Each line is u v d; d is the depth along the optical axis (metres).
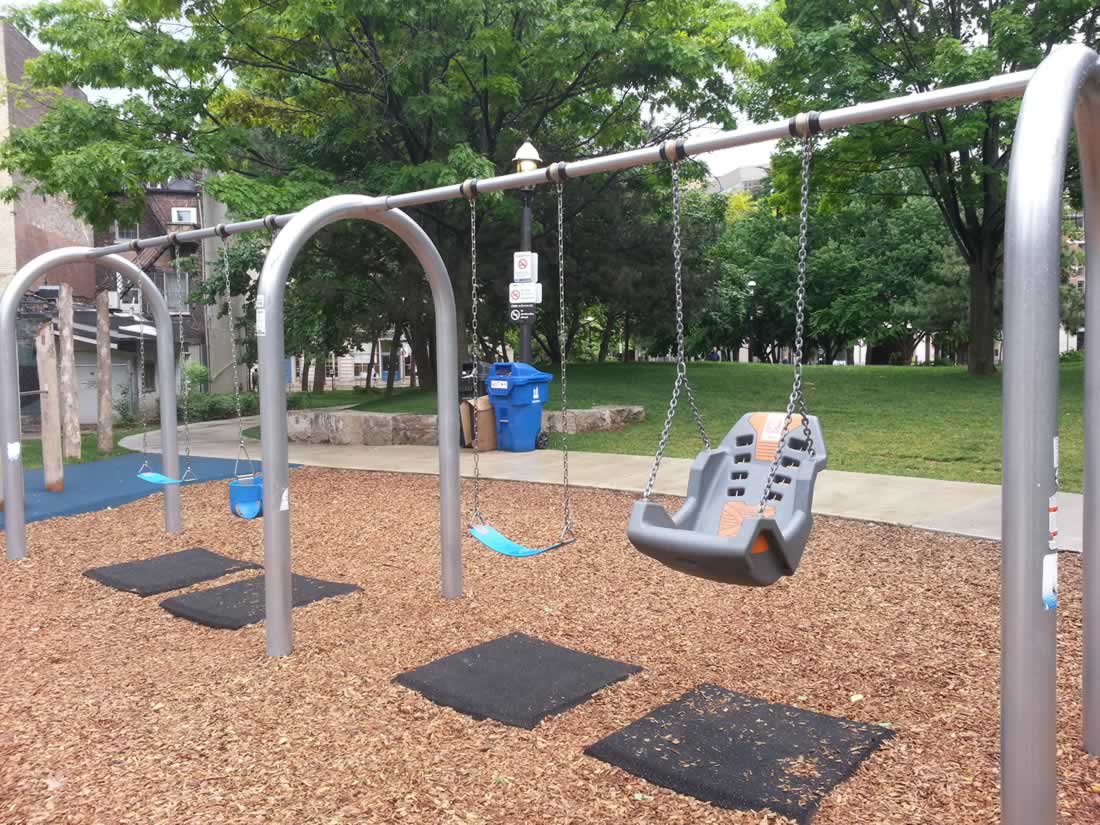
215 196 10.45
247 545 6.74
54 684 3.89
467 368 13.30
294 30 11.02
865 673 3.78
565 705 3.49
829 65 14.72
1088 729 2.98
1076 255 29.33
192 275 25.64
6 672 4.07
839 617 4.55
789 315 37.38
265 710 3.54
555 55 12.16
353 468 10.58
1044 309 2.13
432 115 12.59
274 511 4.16
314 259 17.70
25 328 20.17
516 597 5.09
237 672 3.98
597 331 37.22
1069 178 15.18
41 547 6.76
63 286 11.37
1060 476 8.21
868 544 6.08
